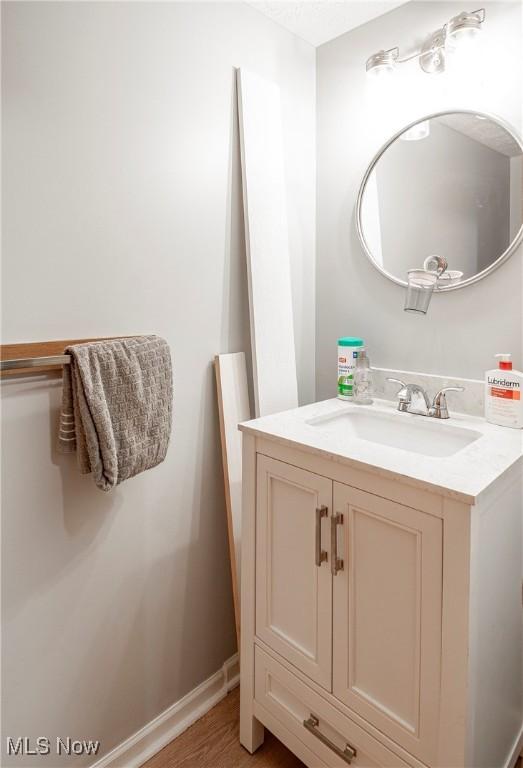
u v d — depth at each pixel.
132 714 1.45
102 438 1.13
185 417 1.52
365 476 1.09
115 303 1.30
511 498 1.12
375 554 1.10
